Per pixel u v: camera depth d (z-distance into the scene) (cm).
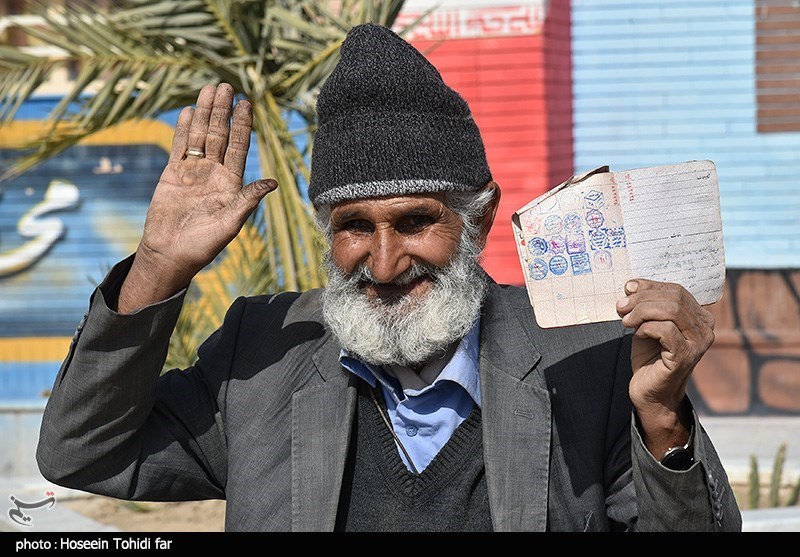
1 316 859
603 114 827
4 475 789
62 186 852
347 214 183
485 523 183
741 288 810
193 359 462
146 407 187
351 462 189
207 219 181
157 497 196
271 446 191
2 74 436
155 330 179
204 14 415
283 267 405
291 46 418
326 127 185
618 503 187
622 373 191
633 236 176
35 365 859
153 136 848
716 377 805
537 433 183
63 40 446
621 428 188
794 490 569
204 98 189
